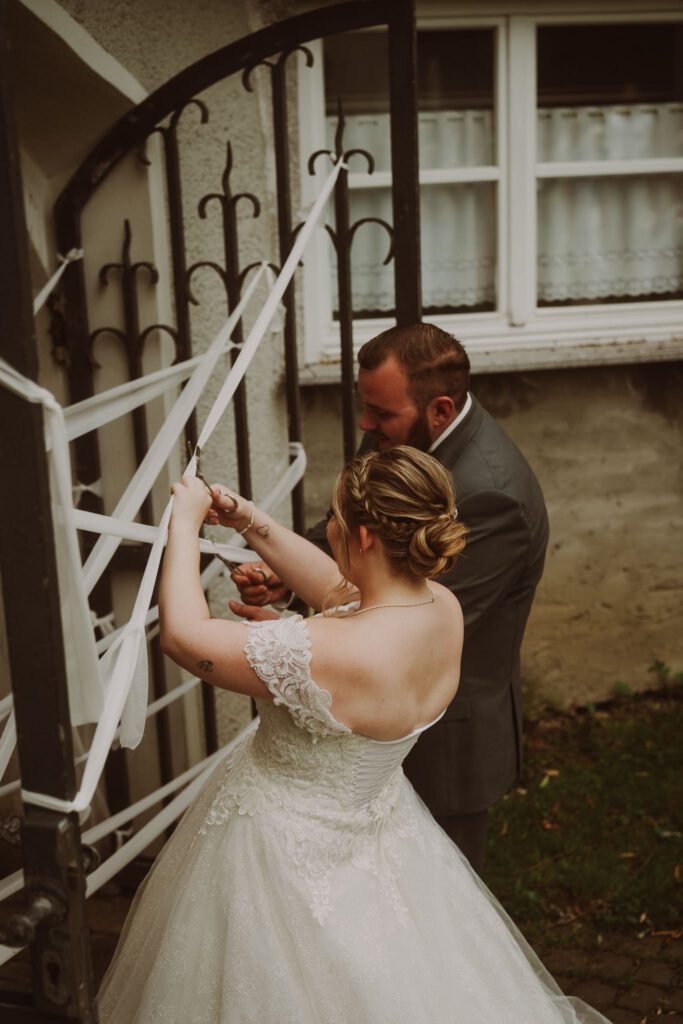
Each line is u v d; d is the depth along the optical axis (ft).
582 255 13.73
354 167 12.75
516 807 11.92
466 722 7.66
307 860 5.74
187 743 10.36
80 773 9.27
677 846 10.93
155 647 9.93
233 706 10.84
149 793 10.44
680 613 14.30
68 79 8.52
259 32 8.06
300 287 12.23
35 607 4.26
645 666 14.42
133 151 9.16
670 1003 8.80
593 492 13.71
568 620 14.06
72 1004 4.56
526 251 13.15
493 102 12.91
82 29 8.25
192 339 9.93
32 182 9.14
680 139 13.55
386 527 5.63
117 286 9.46
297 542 6.78
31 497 4.16
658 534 13.98
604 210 13.64
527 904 10.14
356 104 12.56
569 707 14.26
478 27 12.56
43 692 4.34
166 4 9.21
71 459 9.74
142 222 9.30
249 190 10.16
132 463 9.73
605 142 13.39
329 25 7.76
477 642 7.66
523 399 13.30
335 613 6.29
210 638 5.41
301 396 12.63
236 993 5.58
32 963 4.58
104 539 6.30
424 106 12.87
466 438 7.51
